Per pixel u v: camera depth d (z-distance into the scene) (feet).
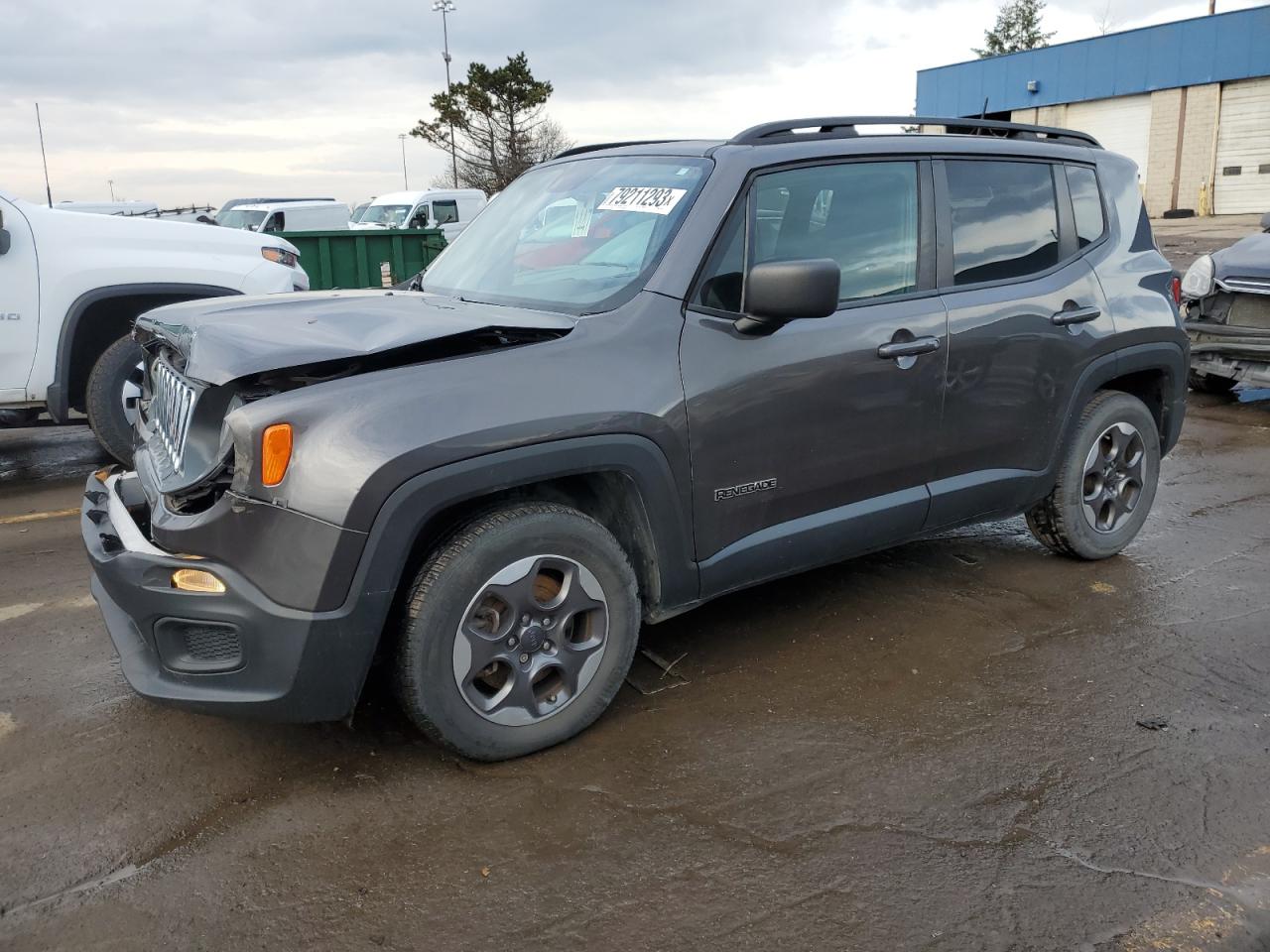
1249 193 94.89
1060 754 9.97
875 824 8.84
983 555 15.64
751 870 8.25
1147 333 14.46
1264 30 90.43
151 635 9.07
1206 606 13.61
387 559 8.59
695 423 10.19
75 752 10.05
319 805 9.12
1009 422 13.10
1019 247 13.33
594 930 7.57
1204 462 21.70
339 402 8.61
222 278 21.30
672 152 11.80
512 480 9.08
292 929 7.61
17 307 19.42
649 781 9.50
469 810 9.04
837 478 11.52
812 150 11.48
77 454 24.30
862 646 12.44
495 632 9.42
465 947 7.41
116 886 8.09
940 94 120.26
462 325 9.49
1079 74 105.29
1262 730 10.39
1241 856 8.38
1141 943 7.42
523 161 137.90
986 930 7.55
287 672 8.63
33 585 14.69
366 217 70.85
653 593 10.52
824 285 9.72
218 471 8.71
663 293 10.30
